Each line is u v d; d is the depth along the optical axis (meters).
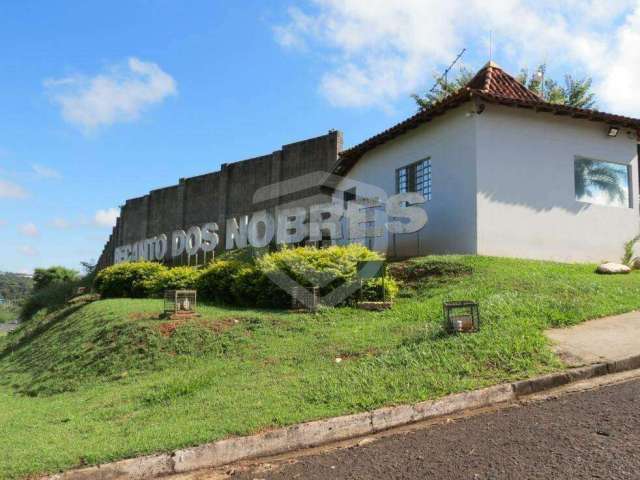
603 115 13.08
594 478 3.47
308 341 7.93
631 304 8.48
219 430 4.86
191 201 25.84
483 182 11.98
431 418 5.05
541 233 12.54
